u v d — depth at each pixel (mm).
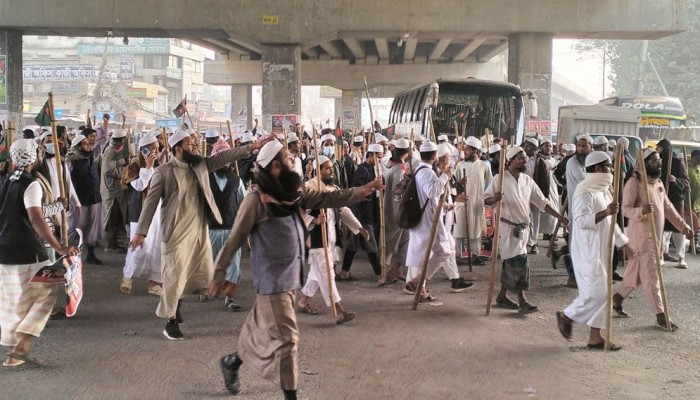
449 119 20375
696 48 45938
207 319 7828
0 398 5293
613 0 28875
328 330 7383
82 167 10875
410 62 48531
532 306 8109
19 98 30062
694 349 6688
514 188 8117
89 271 10695
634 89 48000
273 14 28859
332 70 48781
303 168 12398
